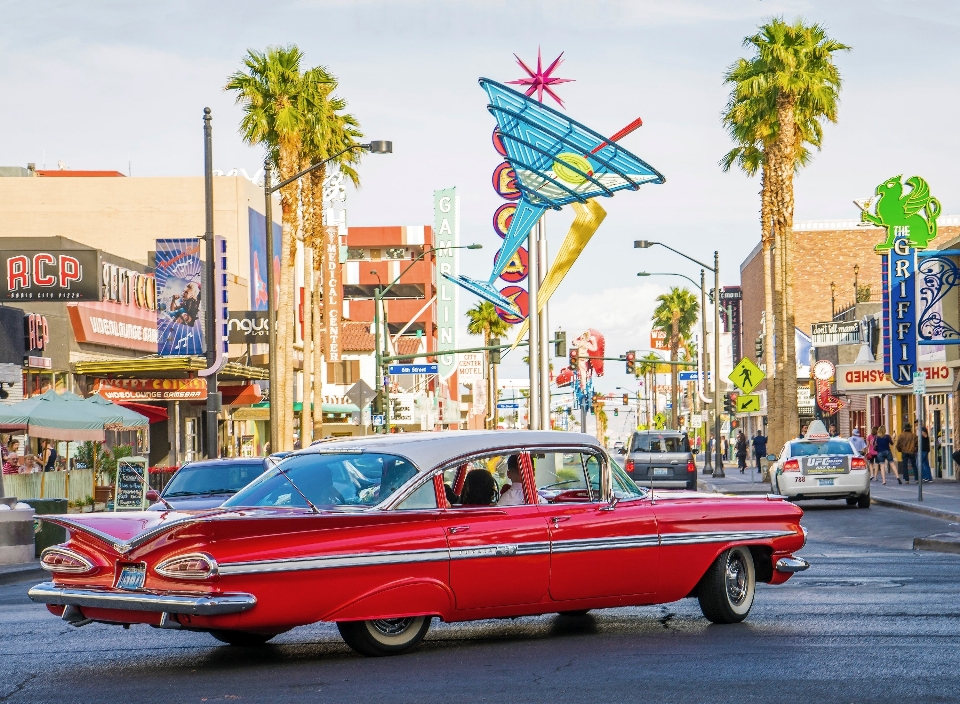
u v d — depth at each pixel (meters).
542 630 11.48
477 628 11.64
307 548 9.30
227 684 8.95
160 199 62.78
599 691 8.53
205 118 30.52
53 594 9.55
